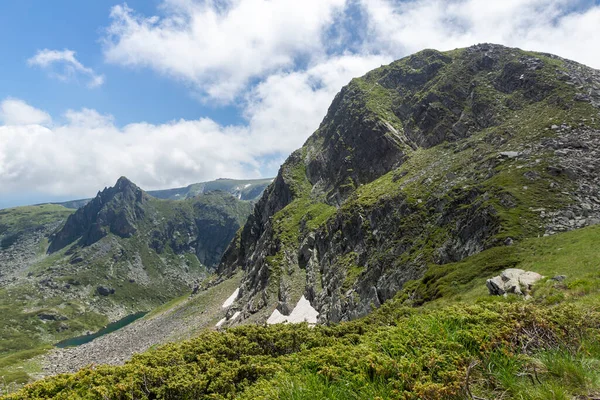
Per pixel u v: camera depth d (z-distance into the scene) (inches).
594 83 2928.2
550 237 1289.4
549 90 3085.6
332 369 310.7
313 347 465.7
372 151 4335.6
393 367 295.1
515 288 824.3
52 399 401.4
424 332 357.1
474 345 315.6
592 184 1699.1
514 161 2170.3
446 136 3617.1
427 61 5201.8
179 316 5103.3
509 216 1555.1
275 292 3410.4
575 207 1524.4
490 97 3599.9
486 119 3422.7
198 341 505.4
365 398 276.4
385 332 388.2
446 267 1493.6
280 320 2952.8
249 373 407.8
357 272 2534.5
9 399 409.7
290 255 3767.2
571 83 3002.0
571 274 838.5
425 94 4333.2
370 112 4756.4
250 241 6343.5
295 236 4082.2
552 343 311.0
